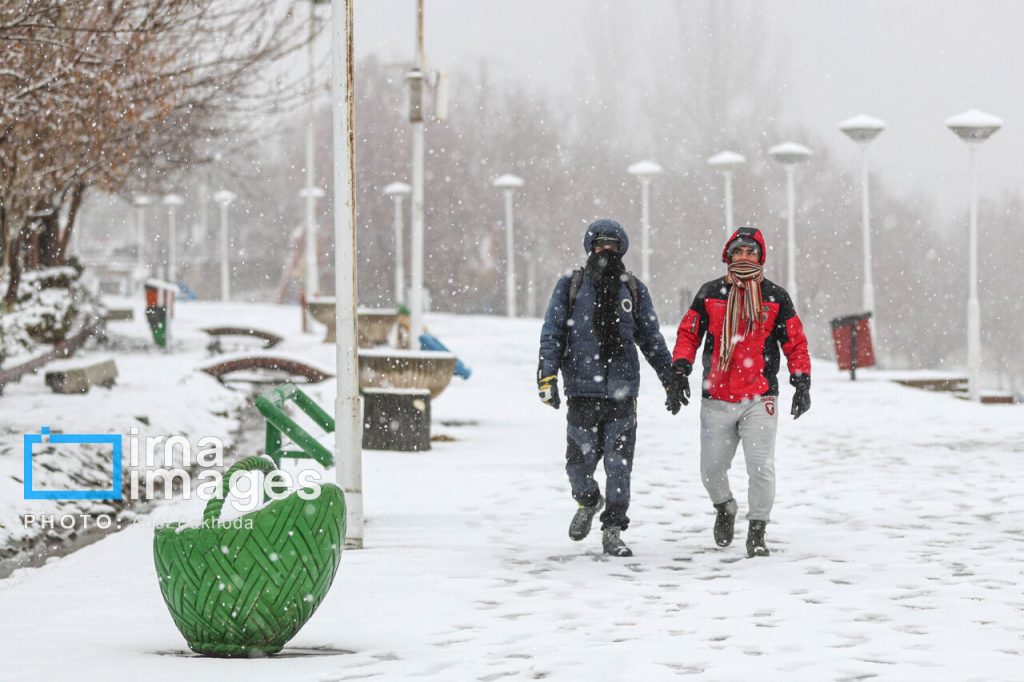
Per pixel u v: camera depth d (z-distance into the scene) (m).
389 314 85.50
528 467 35.12
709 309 22.44
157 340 81.19
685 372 22.38
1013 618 17.33
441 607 18.53
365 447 39.19
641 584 19.97
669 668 14.80
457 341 87.50
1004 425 44.91
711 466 22.61
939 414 48.84
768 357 22.19
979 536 23.98
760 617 17.55
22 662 15.34
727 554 22.50
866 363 70.56
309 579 15.81
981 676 14.31
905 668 14.68
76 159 48.03
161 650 16.39
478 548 23.31
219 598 15.55
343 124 23.55
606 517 22.55
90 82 42.75
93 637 17.06
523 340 88.19
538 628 17.14
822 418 48.19
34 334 68.56
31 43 37.75
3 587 21.69
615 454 22.55
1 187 46.97
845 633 16.52
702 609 18.09
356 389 23.61
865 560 21.67
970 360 68.19
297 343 85.38
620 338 22.44
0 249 56.72
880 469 34.03
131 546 24.66
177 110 59.19
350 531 23.36
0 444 35.44
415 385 42.50
